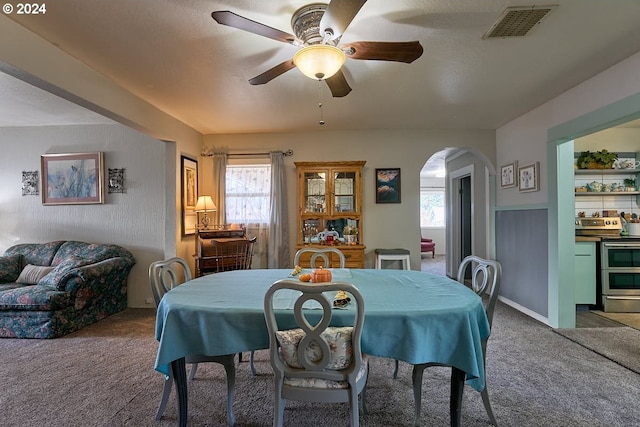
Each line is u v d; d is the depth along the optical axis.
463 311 1.48
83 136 4.07
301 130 4.25
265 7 1.71
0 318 2.97
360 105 3.28
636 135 4.09
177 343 1.54
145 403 1.94
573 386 2.10
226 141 4.37
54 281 3.13
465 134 4.25
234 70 2.45
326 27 1.51
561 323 3.12
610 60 2.35
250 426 1.73
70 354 2.62
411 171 4.25
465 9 1.74
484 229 4.66
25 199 4.12
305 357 1.36
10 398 2.00
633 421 1.75
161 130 3.36
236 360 2.50
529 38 2.04
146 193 3.99
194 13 1.75
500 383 2.14
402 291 1.81
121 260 3.70
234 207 4.33
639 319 3.39
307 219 4.05
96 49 2.12
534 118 3.42
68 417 1.81
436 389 2.09
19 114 3.62
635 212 4.07
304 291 1.27
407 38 2.03
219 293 1.80
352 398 1.36
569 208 3.11
